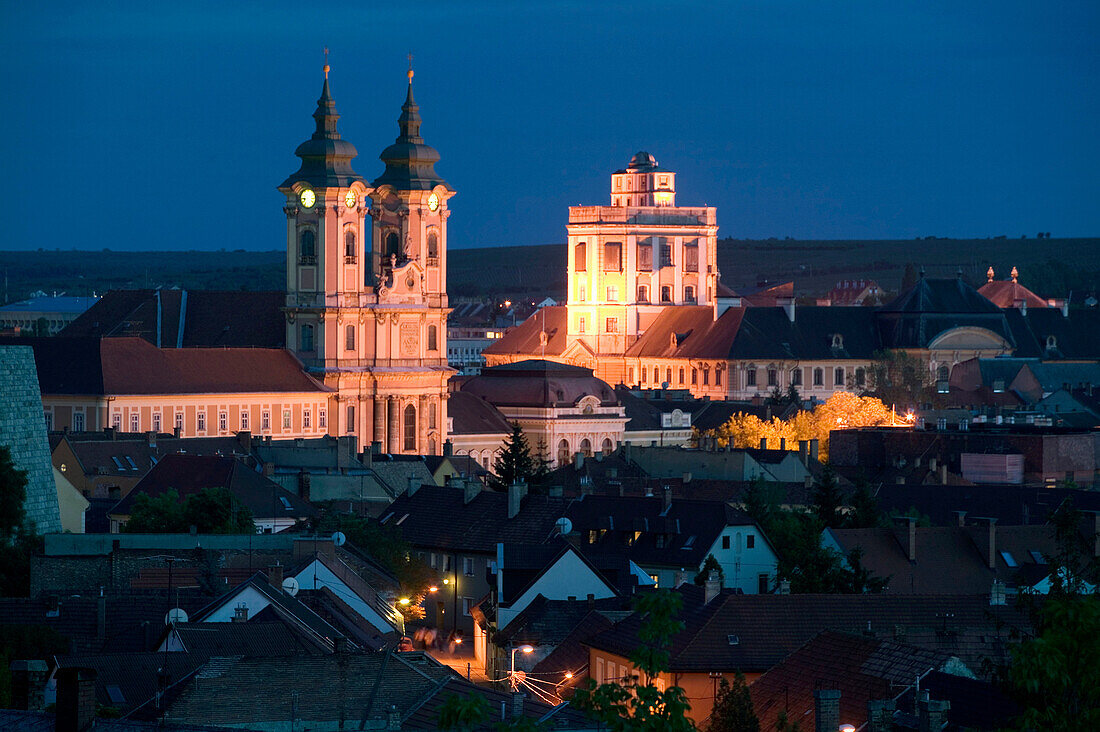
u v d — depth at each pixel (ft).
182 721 458.91
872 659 509.76
